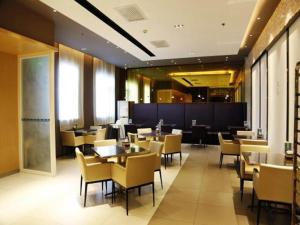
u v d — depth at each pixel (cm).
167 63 1040
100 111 980
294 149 193
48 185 452
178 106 1039
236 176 517
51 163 506
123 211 343
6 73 517
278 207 352
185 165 615
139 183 346
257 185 304
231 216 329
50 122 501
